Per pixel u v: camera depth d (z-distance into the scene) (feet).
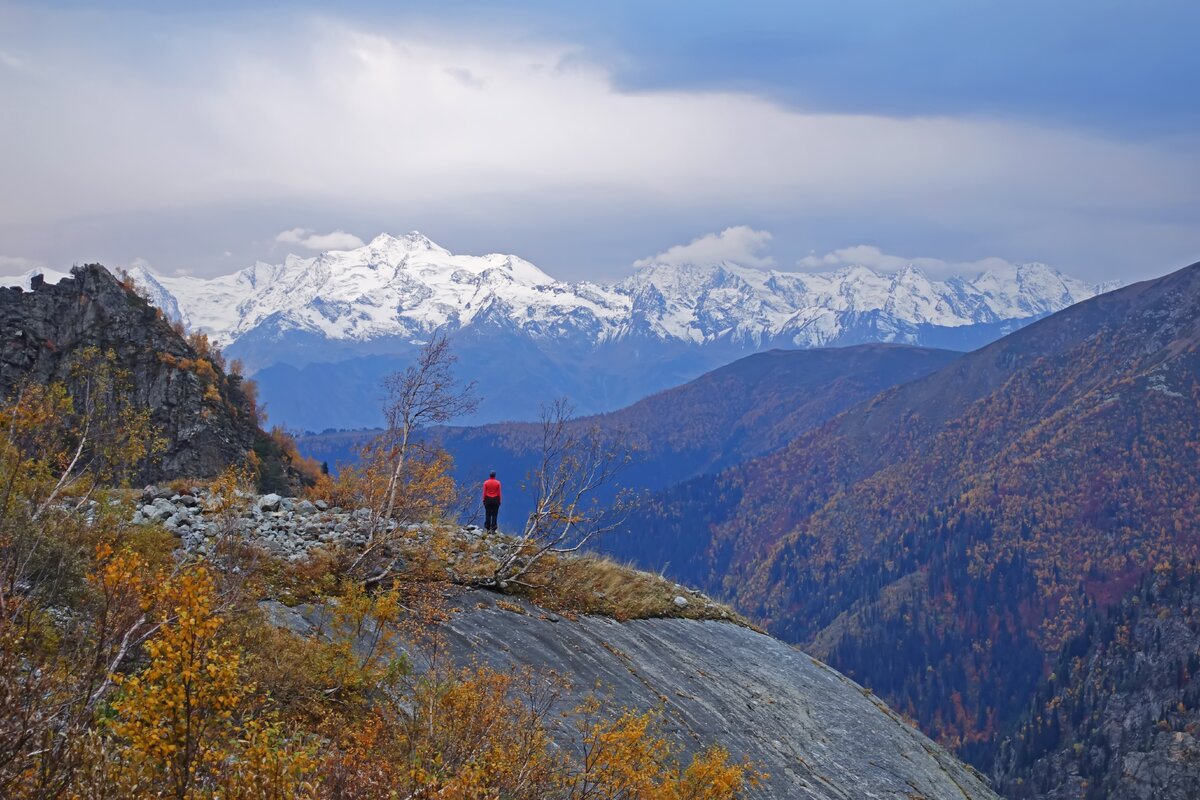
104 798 20.29
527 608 59.82
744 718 60.95
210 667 21.66
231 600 36.63
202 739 21.83
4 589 28.37
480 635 52.37
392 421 59.98
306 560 50.49
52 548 34.78
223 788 21.34
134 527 45.62
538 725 36.27
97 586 29.04
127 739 23.18
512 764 31.81
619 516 62.95
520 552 63.57
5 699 21.57
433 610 50.39
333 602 45.03
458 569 58.65
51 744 21.42
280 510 57.72
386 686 38.68
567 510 62.13
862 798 59.26
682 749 48.80
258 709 31.91
